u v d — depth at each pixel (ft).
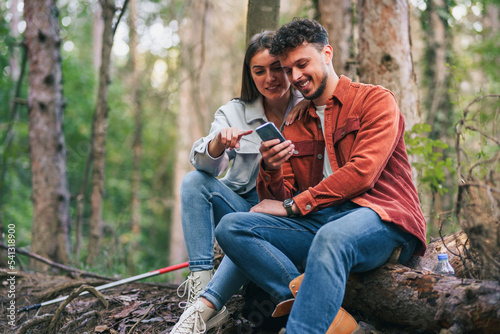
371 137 7.45
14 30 31.78
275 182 7.86
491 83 30.55
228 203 8.87
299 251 7.77
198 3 40.52
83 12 54.13
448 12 23.73
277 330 8.06
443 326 6.34
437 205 14.49
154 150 61.36
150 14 41.04
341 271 6.53
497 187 6.44
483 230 6.45
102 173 21.35
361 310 7.68
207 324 7.93
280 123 9.49
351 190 7.29
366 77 13.43
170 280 18.72
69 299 9.92
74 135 53.36
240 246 7.33
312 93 7.84
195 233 8.49
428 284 6.64
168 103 42.16
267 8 12.94
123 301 10.41
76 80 51.16
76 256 19.74
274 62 8.73
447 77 24.94
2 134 30.68
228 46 44.65
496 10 36.17
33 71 18.78
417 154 12.71
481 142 8.45
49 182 18.56
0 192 22.16
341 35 16.84
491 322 5.79
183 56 40.27
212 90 46.14
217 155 8.46
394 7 13.20
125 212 29.04
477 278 7.58
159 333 8.71
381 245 7.02
